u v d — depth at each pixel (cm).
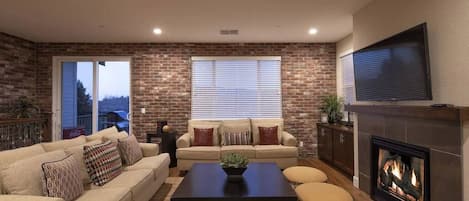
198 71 610
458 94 228
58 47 598
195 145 524
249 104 616
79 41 589
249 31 511
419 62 257
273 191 258
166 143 547
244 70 614
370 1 360
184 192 256
